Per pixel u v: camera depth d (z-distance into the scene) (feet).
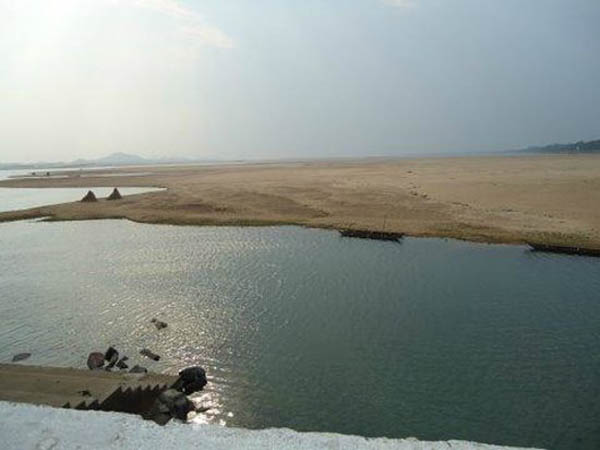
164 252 122.93
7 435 19.74
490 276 98.07
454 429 45.42
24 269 108.68
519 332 68.39
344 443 18.97
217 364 58.90
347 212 172.04
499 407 49.01
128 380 48.47
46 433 19.83
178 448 18.76
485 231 135.85
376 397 50.98
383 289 89.35
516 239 126.62
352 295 85.61
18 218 181.88
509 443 43.42
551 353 61.36
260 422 46.60
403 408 48.88
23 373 49.83
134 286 92.79
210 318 74.49
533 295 85.71
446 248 122.42
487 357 60.23
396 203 188.85
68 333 69.36
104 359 58.80
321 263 109.19
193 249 125.70
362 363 58.85
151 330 69.92
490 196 201.57
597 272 100.37
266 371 56.95
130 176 446.19
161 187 308.81
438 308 78.59
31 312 78.79
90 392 42.70
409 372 56.54
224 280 95.71
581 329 69.36
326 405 49.55
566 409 48.65
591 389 52.39
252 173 423.64
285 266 106.93
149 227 160.25
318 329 69.72
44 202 249.96
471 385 53.31
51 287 93.40
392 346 63.72
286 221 159.94
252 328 70.28
